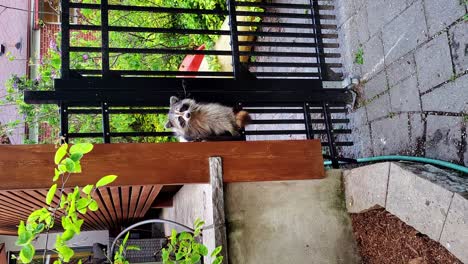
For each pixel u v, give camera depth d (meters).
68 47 3.14
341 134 4.07
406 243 2.68
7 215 4.40
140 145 2.74
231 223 2.85
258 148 2.94
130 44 6.52
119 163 2.67
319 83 3.71
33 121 5.52
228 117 3.65
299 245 2.94
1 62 9.31
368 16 3.64
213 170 2.81
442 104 2.84
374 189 2.77
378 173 2.74
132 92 3.26
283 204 2.97
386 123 3.39
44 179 2.52
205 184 3.01
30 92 2.97
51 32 8.98
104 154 2.66
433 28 2.94
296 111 3.80
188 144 2.82
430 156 2.92
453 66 2.76
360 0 3.76
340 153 4.08
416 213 2.43
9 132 5.41
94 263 5.00
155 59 6.73
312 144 3.05
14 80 5.64
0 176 2.46
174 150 2.79
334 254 2.99
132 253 5.06
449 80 2.79
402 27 3.23
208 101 3.75
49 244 6.32
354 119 3.82
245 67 3.76
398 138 3.25
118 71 3.24
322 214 3.04
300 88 3.64
